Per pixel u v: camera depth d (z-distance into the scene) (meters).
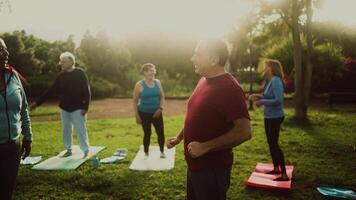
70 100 7.59
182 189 5.79
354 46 32.03
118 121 13.55
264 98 5.99
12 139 3.57
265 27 14.55
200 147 2.88
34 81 24.53
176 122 13.21
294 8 12.62
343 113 14.66
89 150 8.41
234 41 17.50
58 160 7.45
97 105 20.36
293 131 10.81
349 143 9.04
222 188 3.02
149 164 7.14
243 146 8.77
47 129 11.80
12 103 3.55
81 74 7.58
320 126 11.70
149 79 7.46
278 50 21.33
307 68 12.89
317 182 6.09
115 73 30.06
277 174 6.36
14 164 3.63
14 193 5.61
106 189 5.80
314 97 21.48
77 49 31.72
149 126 7.58
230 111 2.87
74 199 5.40
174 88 28.28
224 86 2.94
